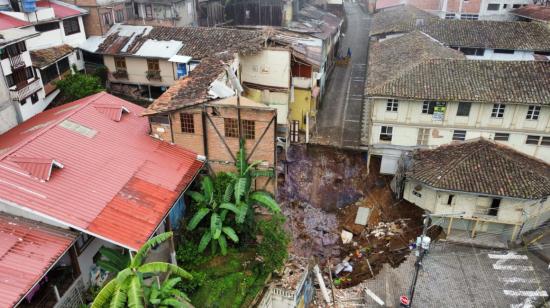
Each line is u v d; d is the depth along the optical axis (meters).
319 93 39.47
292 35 38.97
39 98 31.70
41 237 17.22
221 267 21.94
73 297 17.94
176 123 23.86
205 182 22.92
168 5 43.91
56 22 35.09
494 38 42.47
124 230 18.25
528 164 28.62
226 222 22.77
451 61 31.19
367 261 28.03
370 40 47.25
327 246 29.50
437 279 26.25
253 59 30.83
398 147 32.19
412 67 31.36
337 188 33.19
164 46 36.16
